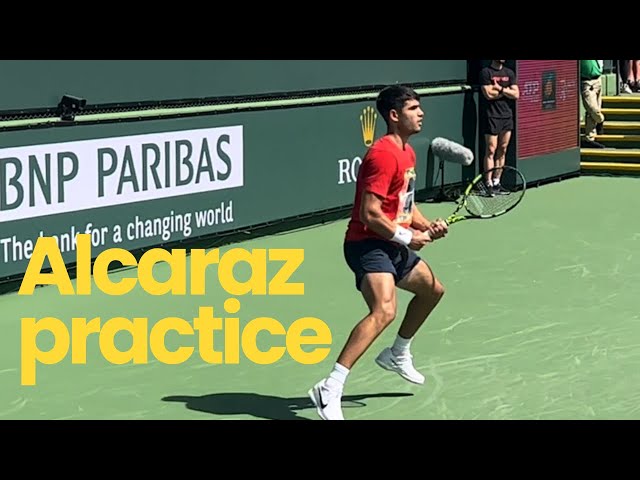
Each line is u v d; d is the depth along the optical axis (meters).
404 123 7.32
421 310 7.74
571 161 18.23
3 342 9.38
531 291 11.03
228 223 12.95
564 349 9.14
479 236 13.63
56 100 10.97
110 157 11.50
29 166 10.75
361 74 14.67
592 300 10.70
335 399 7.25
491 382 8.33
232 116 12.84
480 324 9.85
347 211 14.77
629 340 9.39
